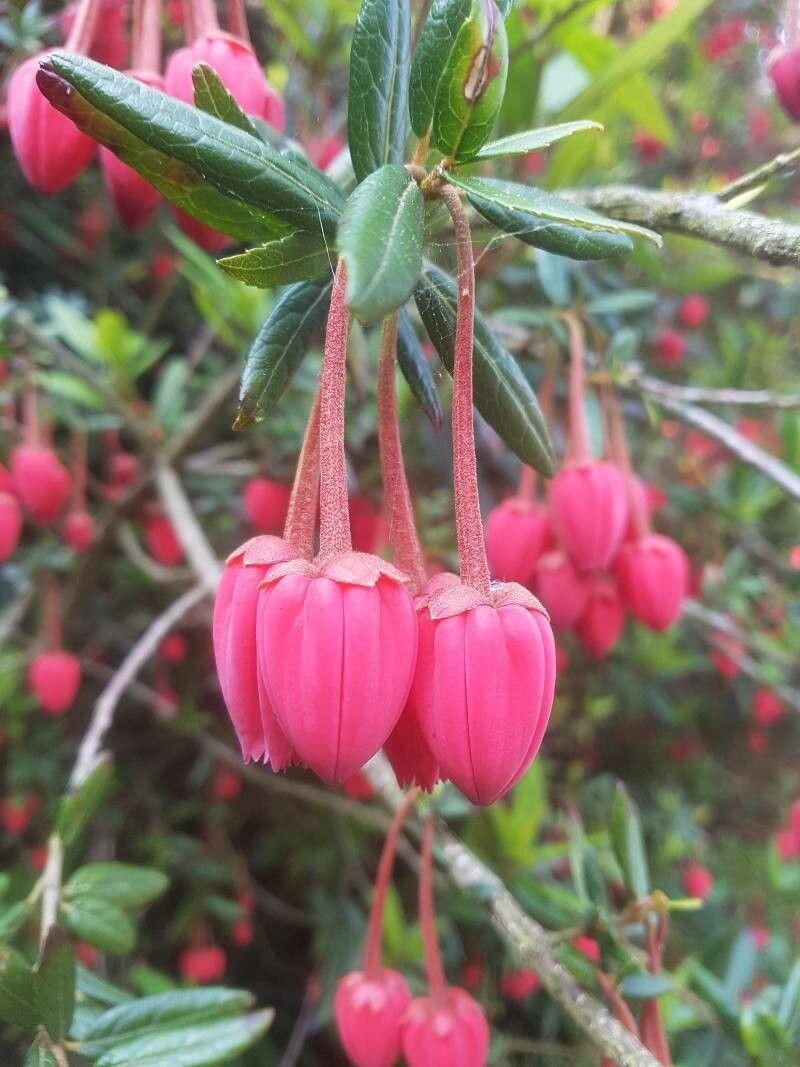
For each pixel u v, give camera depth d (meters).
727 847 0.44
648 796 0.43
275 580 0.09
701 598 0.38
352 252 0.08
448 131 0.10
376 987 0.16
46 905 0.15
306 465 0.10
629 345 0.22
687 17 0.18
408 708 0.10
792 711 0.44
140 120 0.10
